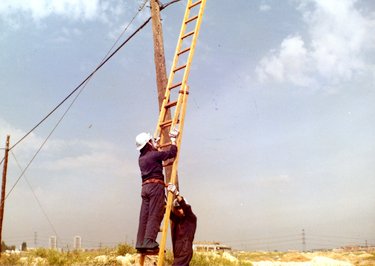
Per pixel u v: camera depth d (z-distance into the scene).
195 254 16.98
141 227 7.08
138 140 7.46
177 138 7.57
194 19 8.58
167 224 7.04
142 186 7.20
